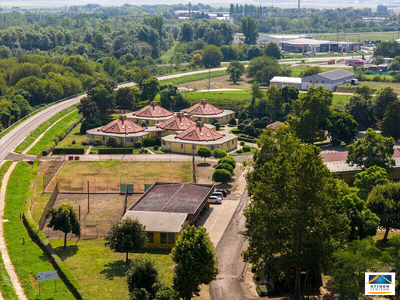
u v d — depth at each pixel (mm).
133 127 193500
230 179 141750
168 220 108875
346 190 103875
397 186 111562
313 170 83375
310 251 82562
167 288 79438
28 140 185375
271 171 89562
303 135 179750
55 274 86188
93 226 116312
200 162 167000
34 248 102938
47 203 127125
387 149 142125
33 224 112500
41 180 148500
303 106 179875
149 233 105812
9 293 84250
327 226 84688
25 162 162000
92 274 91750
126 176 152000
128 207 126938
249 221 88000
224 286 91562
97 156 173750
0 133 194125
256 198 87188
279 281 90000
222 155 165250
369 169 131375
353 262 80500
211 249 85062
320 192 84125
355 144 145375
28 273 92125
